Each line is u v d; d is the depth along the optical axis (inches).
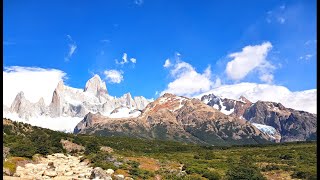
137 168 3107.8
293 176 3255.4
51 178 2329.0
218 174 3093.0
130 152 5319.9
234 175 3083.2
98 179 2290.8
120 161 3395.7
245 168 3245.6
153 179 2785.4
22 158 3201.3
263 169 3597.4
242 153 5915.4
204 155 5191.9
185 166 3489.2
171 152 6441.9
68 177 2364.7
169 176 2901.1
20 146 3759.8
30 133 5900.6
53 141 4913.9
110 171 2753.4
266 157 4972.9
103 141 6569.9
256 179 3078.2
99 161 3351.4
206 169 3346.5
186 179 2842.0
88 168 2989.7
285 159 4662.9
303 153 5054.1
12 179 2020.2
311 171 3265.3
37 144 4264.3
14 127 5905.5
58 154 4109.3
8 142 4507.9
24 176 2231.8
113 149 5319.9
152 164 3563.0
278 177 3257.9
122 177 2527.1
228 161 4355.3
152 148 7106.3
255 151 6387.8
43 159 3656.5
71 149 4845.0
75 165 3284.9
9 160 2923.2
